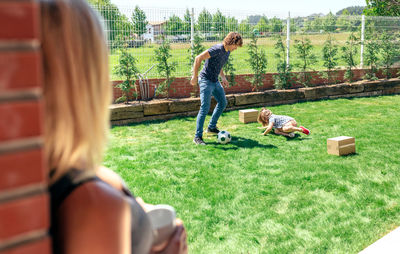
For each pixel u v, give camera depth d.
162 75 9.32
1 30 0.37
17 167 0.39
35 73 0.39
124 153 5.65
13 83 0.38
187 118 8.57
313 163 5.01
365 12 19.17
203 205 3.75
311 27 11.25
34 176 0.40
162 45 9.11
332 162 5.02
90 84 0.54
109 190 0.57
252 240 3.04
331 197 3.88
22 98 0.39
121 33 8.66
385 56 12.38
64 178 0.56
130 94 9.00
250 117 7.94
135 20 8.75
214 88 6.27
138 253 0.68
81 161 0.58
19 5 0.37
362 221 3.32
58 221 0.54
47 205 0.42
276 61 11.02
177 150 5.84
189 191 4.12
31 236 0.41
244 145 6.07
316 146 5.89
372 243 2.94
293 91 10.36
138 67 9.08
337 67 12.05
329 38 11.52
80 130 0.53
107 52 0.60
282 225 3.29
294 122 6.59
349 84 11.29
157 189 4.18
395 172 4.57
